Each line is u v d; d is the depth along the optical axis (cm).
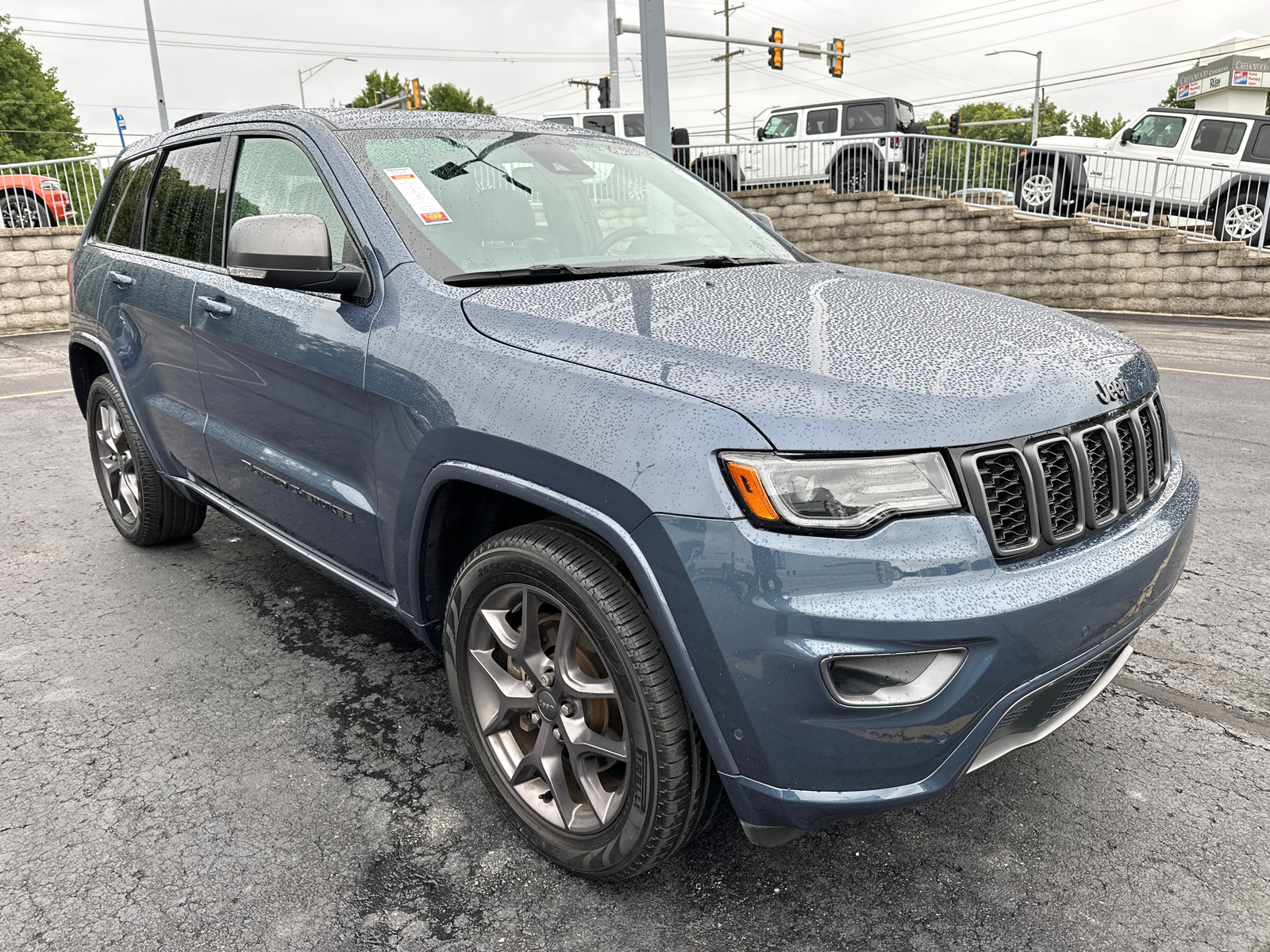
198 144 351
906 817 235
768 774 176
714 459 170
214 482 339
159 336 348
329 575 288
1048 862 218
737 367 185
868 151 1580
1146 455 220
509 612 221
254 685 306
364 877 216
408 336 229
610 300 227
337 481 264
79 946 195
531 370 200
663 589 174
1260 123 1393
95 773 257
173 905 207
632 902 207
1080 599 182
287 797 246
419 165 276
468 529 237
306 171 281
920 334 211
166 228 360
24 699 297
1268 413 684
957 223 1547
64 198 1420
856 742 170
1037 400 189
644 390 183
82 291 413
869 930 198
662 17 1336
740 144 1623
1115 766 256
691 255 303
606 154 335
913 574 169
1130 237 1439
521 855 223
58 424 712
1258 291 1366
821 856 221
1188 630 337
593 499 183
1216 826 230
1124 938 194
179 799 245
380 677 312
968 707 173
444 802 244
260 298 286
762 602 166
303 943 196
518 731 232
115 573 403
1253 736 270
